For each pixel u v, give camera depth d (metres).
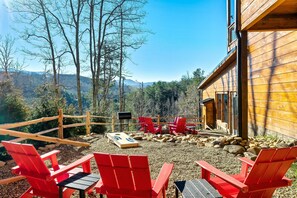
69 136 8.50
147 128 9.80
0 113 7.36
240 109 5.80
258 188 2.39
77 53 17.58
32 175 2.61
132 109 31.52
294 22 5.20
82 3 17.47
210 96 14.15
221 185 2.79
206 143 6.14
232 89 10.32
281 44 6.24
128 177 2.32
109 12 18.38
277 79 6.47
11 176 4.12
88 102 20.56
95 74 18.75
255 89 7.98
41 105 8.32
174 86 40.03
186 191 2.32
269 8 4.02
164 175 2.62
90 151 6.00
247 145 5.52
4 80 11.38
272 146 5.29
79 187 2.40
